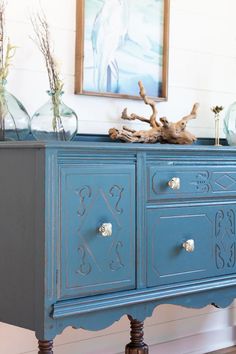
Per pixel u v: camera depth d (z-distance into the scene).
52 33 3.03
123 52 3.28
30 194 2.37
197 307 2.84
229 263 2.97
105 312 2.51
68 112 2.80
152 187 2.67
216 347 3.80
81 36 3.09
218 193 2.93
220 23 3.73
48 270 2.32
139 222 2.62
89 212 2.45
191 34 3.60
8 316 2.47
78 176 2.42
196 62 3.62
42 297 2.32
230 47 3.78
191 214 2.82
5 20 2.87
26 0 2.93
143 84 3.36
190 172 2.82
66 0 3.07
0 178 2.49
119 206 2.55
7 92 2.70
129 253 2.58
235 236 3.00
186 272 2.79
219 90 3.73
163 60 3.43
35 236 2.35
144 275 2.63
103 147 2.48
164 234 2.72
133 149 2.59
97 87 3.18
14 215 2.44
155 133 3.10
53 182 2.33
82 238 2.43
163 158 2.72
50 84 2.83
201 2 3.63
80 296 2.42
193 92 3.62
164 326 3.56
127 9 3.28
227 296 2.97
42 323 2.32
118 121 3.30
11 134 2.68
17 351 2.96
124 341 3.39
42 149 2.32
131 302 2.56
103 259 2.49
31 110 2.96
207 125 3.68
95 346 3.28
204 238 2.87
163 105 3.48
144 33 3.35
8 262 2.46
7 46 2.73
